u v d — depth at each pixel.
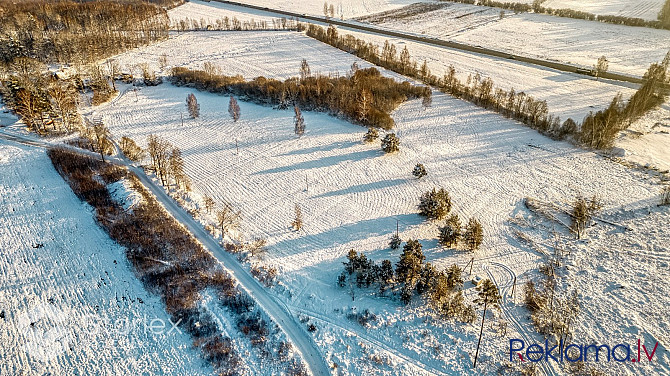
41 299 52.81
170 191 73.31
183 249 59.38
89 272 56.53
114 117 101.38
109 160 82.19
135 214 65.94
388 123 94.94
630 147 86.69
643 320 48.28
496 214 67.00
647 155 82.94
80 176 75.12
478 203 69.62
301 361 44.91
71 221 65.44
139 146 87.38
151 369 44.78
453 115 102.06
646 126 96.81
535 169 78.81
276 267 57.19
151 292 53.47
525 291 52.97
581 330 47.75
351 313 50.28
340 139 90.31
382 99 104.25
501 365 44.12
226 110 104.50
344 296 52.88
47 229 63.84
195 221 66.06
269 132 93.31
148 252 58.88
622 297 51.19
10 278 55.75
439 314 50.00
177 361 45.47
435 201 64.81
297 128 90.25
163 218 65.75
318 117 100.38
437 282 51.72
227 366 44.66
